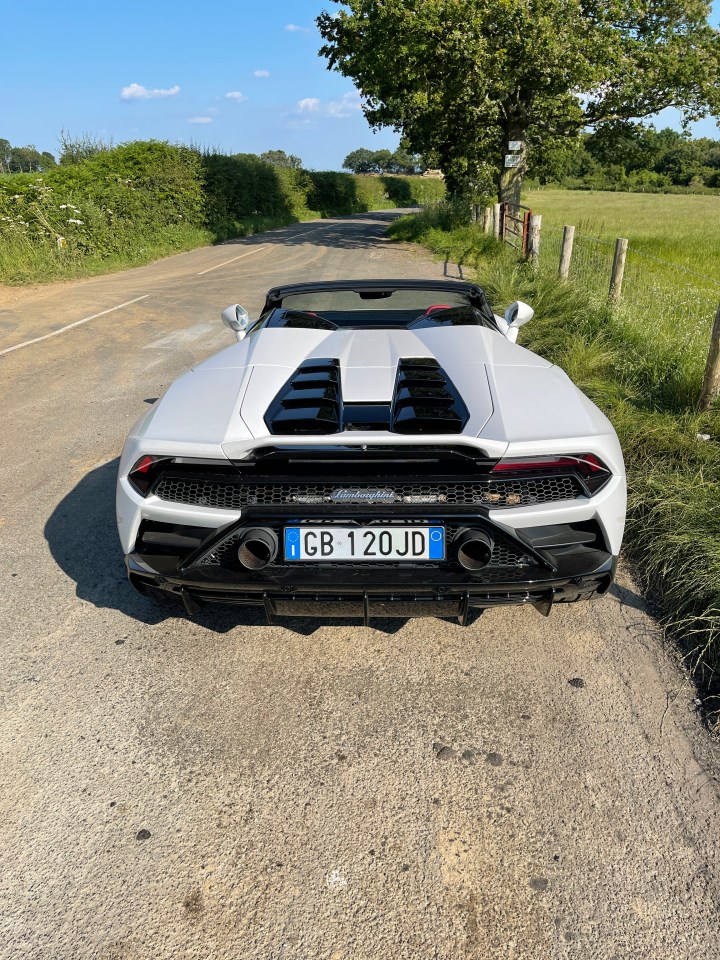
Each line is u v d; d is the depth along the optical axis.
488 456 2.16
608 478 2.29
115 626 2.84
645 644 2.66
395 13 19.09
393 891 1.71
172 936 1.62
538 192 69.81
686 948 1.56
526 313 3.66
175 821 1.93
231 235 27.56
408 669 2.55
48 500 4.08
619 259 7.05
